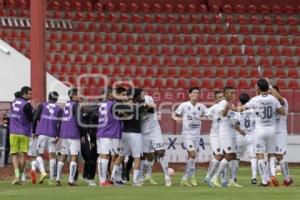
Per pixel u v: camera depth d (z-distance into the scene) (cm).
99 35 10112
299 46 10169
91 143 5484
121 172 5509
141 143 5378
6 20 10044
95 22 10331
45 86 7538
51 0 10512
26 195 4397
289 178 5303
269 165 5334
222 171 5341
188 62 9812
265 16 10681
